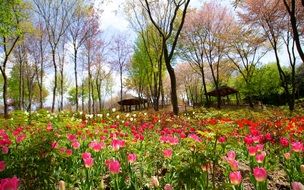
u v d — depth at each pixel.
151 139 8.14
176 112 21.00
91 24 38.59
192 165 3.93
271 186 4.95
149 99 58.53
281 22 32.38
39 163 4.45
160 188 3.95
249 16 34.44
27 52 43.72
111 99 74.94
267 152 6.41
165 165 5.02
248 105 47.97
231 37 40.91
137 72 49.91
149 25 37.97
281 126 8.77
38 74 46.66
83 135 7.93
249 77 45.06
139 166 5.01
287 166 5.15
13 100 55.81
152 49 43.25
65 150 5.00
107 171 5.37
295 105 33.69
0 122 11.90
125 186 4.11
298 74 53.62
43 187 4.00
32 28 32.31
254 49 43.31
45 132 6.11
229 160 3.69
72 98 62.09
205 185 3.90
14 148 6.29
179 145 6.03
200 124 11.77
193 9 31.81
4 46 30.80
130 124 13.41
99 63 49.16
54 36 35.78
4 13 23.06
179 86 70.38
